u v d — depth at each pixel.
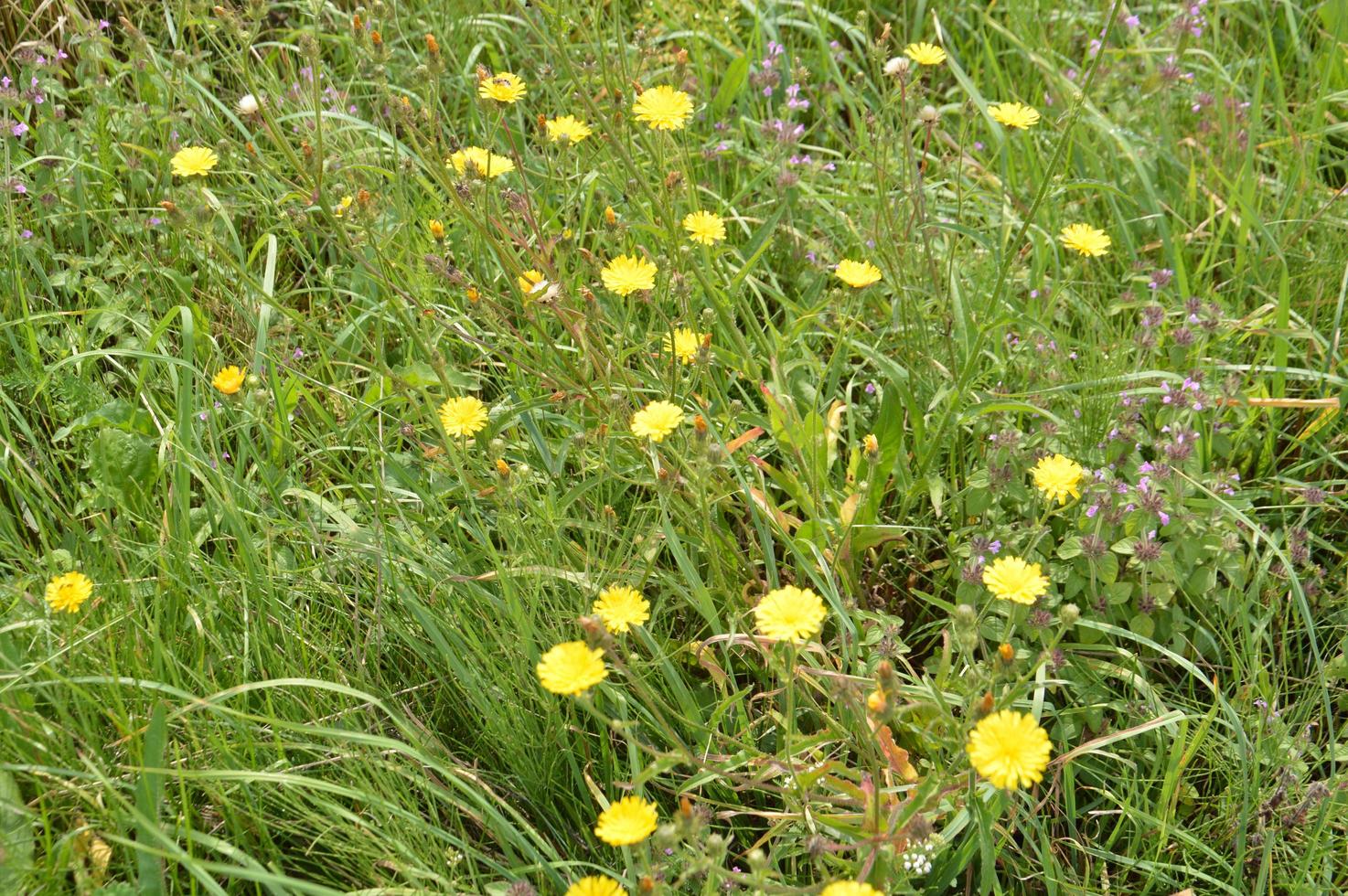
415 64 2.22
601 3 2.06
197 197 2.06
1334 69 2.32
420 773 1.85
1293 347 2.10
